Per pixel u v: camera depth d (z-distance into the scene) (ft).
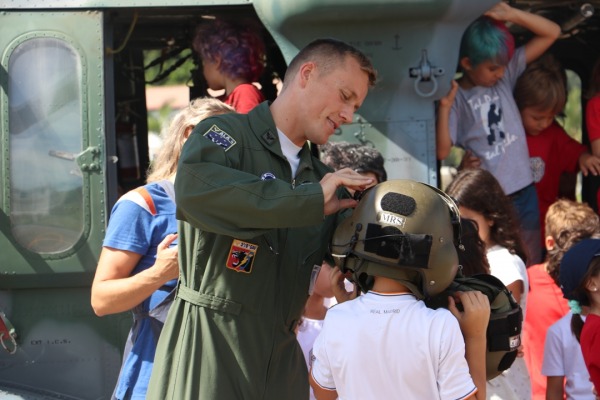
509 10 19.12
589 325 15.10
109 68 17.48
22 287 16.87
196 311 12.11
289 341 12.66
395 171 17.25
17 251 16.70
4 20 16.81
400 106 17.20
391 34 16.87
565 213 18.57
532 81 19.79
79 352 16.96
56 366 16.96
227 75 18.43
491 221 16.55
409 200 11.00
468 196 16.47
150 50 22.49
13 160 16.75
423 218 10.94
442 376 10.86
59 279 16.85
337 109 12.11
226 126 11.94
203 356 12.02
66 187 16.85
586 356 15.03
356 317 11.19
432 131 17.26
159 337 13.20
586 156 20.93
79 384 16.94
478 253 14.85
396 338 10.94
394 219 10.91
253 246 11.94
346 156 16.57
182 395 11.96
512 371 16.25
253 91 18.16
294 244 12.44
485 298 11.24
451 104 18.22
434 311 11.07
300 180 12.46
